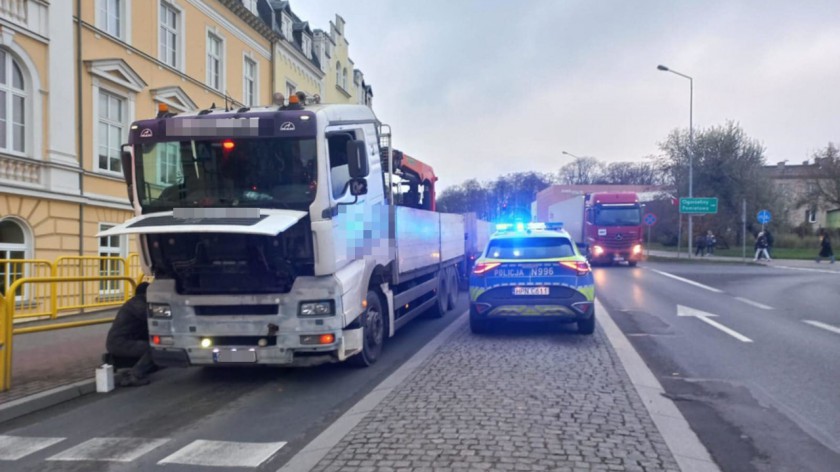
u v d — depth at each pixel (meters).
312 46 31.73
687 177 44.19
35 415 6.18
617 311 12.95
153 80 16.98
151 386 7.32
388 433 4.97
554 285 9.25
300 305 6.57
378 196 8.45
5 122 12.36
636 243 28.47
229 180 6.70
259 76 23.97
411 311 10.07
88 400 6.72
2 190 12.02
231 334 6.62
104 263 13.32
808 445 4.85
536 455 4.43
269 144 6.67
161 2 17.55
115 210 15.45
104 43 14.98
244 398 6.64
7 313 6.71
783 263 32.09
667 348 8.87
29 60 12.74
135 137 6.84
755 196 43.22
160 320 6.80
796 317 12.15
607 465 4.26
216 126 6.70
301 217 6.46
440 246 12.52
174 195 6.77
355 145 6.91
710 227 43.50
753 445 4.84
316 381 7.28
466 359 7.86
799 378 7.06
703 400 6.11
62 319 11.42
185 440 5.25
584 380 6.66
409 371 7.26
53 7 13.28
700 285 19.30
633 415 5.38
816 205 47.28
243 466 4.57
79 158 14.16
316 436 5.27
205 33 19.78
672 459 4.38
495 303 9.37
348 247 7.15
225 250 6.57
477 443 4.69
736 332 10.27
